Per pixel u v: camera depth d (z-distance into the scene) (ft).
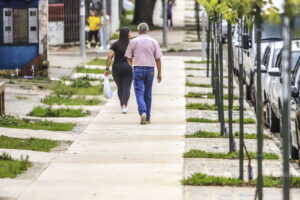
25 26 172.24
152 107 134.72
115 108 133.28
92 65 213.05
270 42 138.21
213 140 100.89
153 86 167.53
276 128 111.14
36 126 110.01
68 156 88.94
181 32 366.22
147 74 113.50
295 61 103.81
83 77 177.58
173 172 80.33
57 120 118.11
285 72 51.90
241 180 75.51
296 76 95.14
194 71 201.46
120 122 116.88
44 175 78.28
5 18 170.81
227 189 72.84
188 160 86.94
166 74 193.06
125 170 81.15
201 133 104.32
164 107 134.82
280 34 144.66
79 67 202.18
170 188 72.95
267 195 70.64
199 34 331.36
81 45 239.50
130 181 75.97
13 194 69.92
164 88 163.84
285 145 52.85
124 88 125.49
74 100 140.77
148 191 71.72
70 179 76.69
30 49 173.06
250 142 99.76
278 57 113.29
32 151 90.94
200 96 149.89
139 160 86.74
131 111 129.39
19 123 111.04
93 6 305.12
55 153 90.68
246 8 62.95
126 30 123.85
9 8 170.71
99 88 160.25
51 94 148.36
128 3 453.17
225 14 88.58
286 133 52.90
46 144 95.50
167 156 89.35
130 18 424.46
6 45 171.83
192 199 68.59
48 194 70.28
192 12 461.37
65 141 99.71
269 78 115.24
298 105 88.17
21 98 140.67
